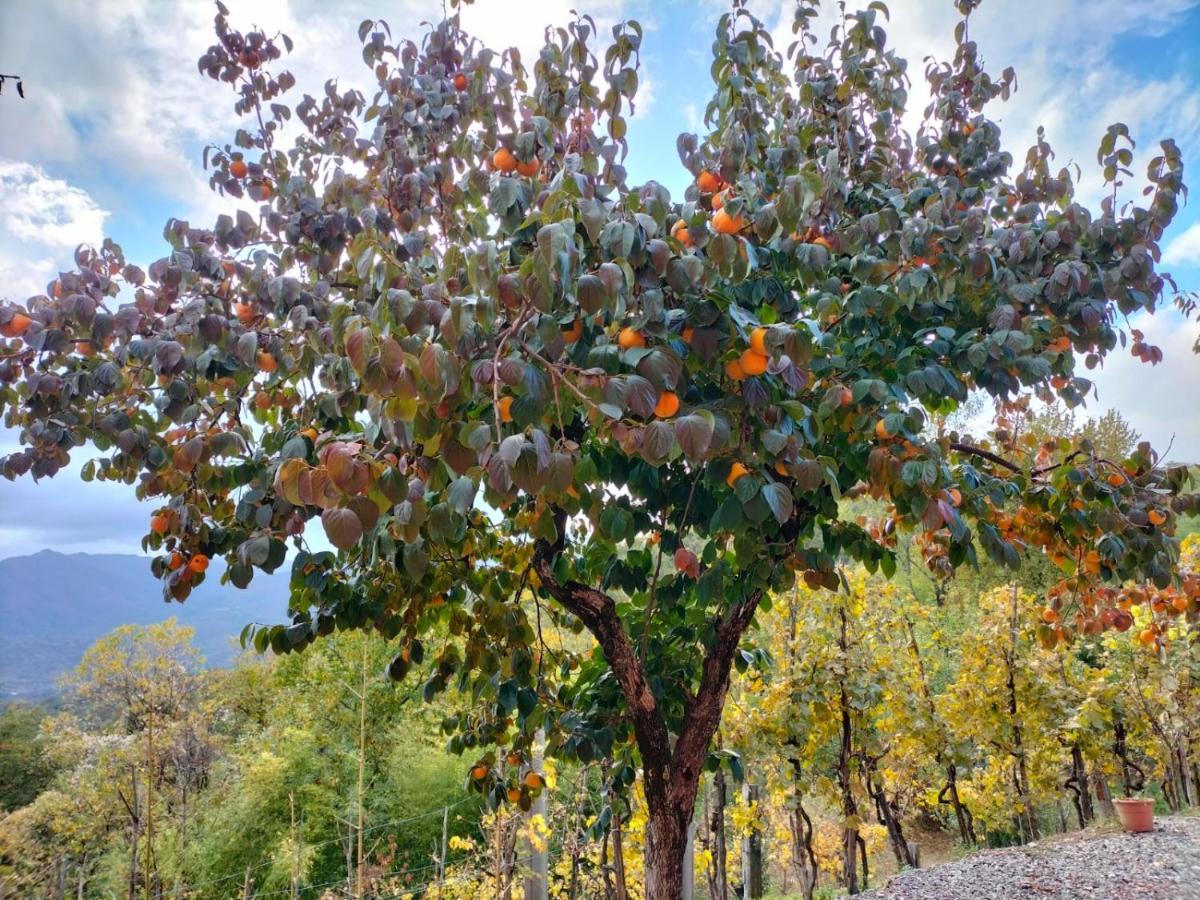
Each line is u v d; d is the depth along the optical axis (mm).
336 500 1486
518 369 1528
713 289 2053
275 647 2924
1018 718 6938
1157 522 2830
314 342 2320
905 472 2143
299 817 10164
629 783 3604
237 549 2678
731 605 3121
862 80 2855
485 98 2902
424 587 3066
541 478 1340
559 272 1400
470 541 3070
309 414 2793
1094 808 9453
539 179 2205
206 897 9594
